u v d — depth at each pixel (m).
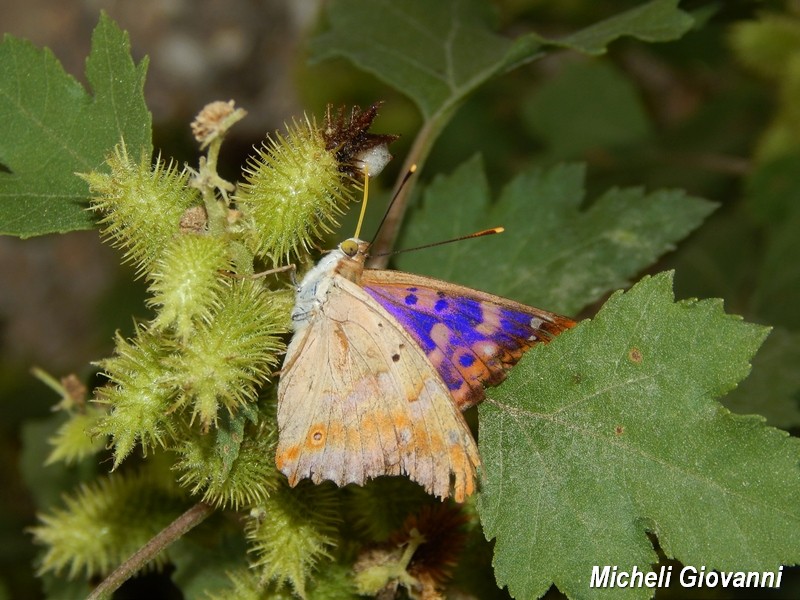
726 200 0.43
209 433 0.23
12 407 0.44
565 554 0.24
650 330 0.24
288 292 0.24
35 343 0.50
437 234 0.30
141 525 0.28
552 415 0.24
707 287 0.39
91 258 0.51
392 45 0.32
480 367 0.24
